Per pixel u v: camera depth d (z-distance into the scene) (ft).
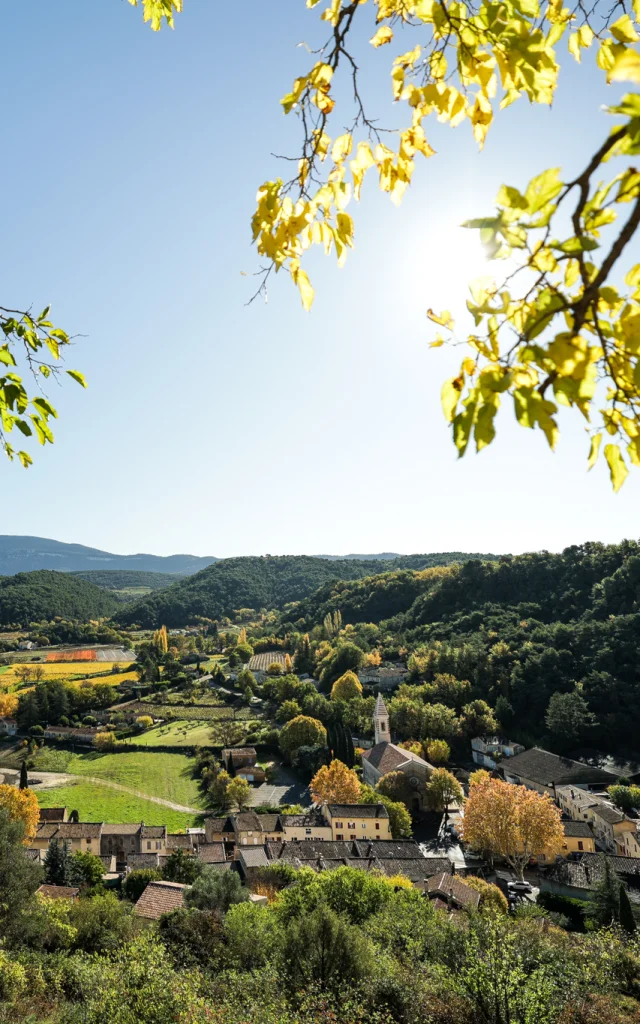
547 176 6.23
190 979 62.95
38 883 100.27
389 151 13.08
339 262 12.83
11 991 67.51
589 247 6.59
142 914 112.78
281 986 66.03
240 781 264.31
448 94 11.48
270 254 12.19
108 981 60.23
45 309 17.54
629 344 7.25
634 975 74.13
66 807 262.26
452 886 137.90
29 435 17.17
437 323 8.13
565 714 288.71
